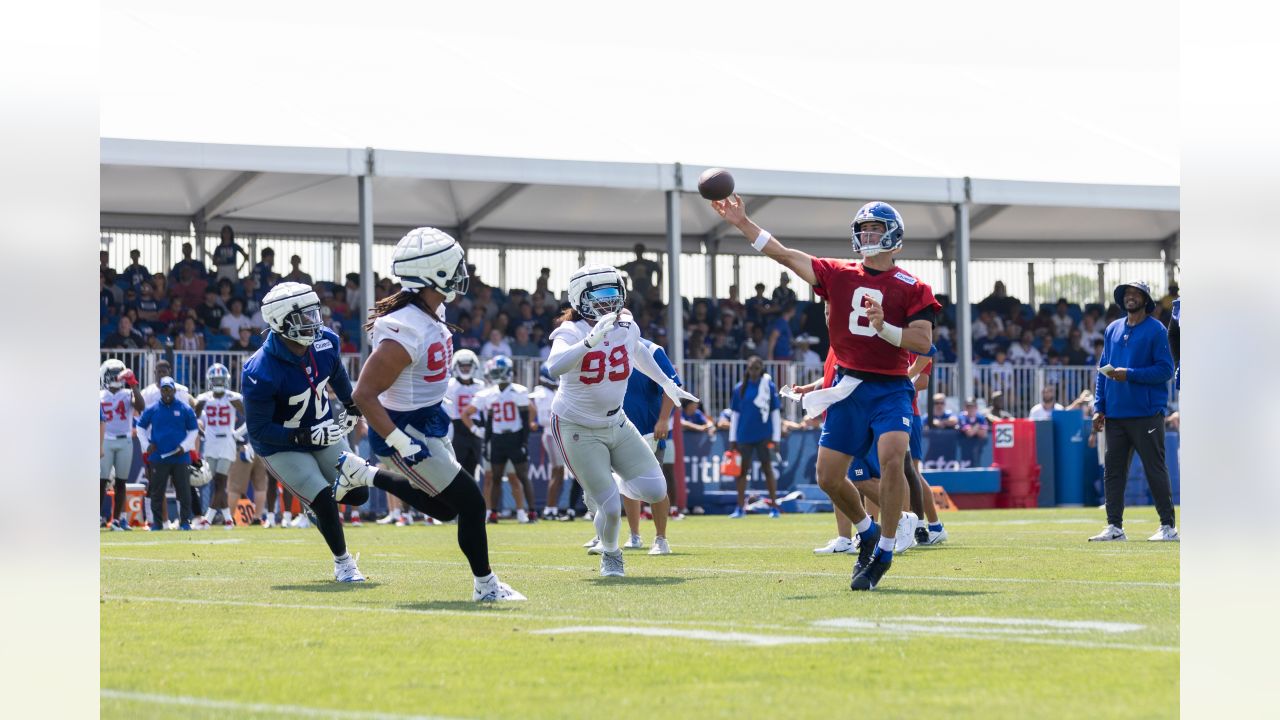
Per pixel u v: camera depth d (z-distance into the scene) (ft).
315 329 68.59
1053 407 192.65
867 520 64.23
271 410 69.62
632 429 74.74
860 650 43.16
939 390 210.59
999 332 242.58
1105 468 102.12
